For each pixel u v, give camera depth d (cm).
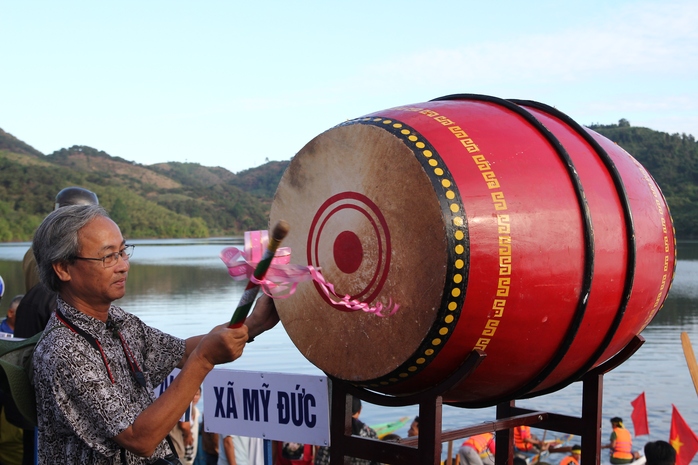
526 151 318
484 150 311
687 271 4834
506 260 295
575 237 312
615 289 330
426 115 326
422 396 317
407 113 329
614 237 328
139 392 301
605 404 1305
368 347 315
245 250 268
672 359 1705
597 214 324
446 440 355
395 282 303
